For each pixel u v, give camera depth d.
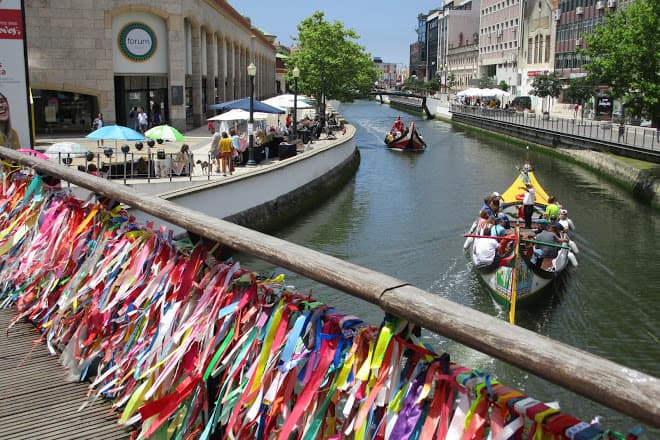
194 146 31.69
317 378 2.53
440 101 95.25
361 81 66.75
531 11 81.19
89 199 4.95
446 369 2.14
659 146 35.97
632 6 29.20
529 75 80.94
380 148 52.97
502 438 1.88
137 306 3.66
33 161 5.81
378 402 2.26
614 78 29.27
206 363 3.20
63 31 34.91
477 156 47.75
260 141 29.55
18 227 5.93
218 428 3.25
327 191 31.73
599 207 28.42
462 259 19.47
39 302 5.16
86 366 4.30
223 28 49.59
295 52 64.44
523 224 21.20
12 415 3.94
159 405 3.16
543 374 1.69
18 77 21.11
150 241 3.89
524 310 15.25
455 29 133.88
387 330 2.26
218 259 3.42
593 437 1.71
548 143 49.88
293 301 2.82
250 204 22.75
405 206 28.02
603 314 15.04
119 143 31.34
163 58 36.72
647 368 12.48
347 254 20.30
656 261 19.52
